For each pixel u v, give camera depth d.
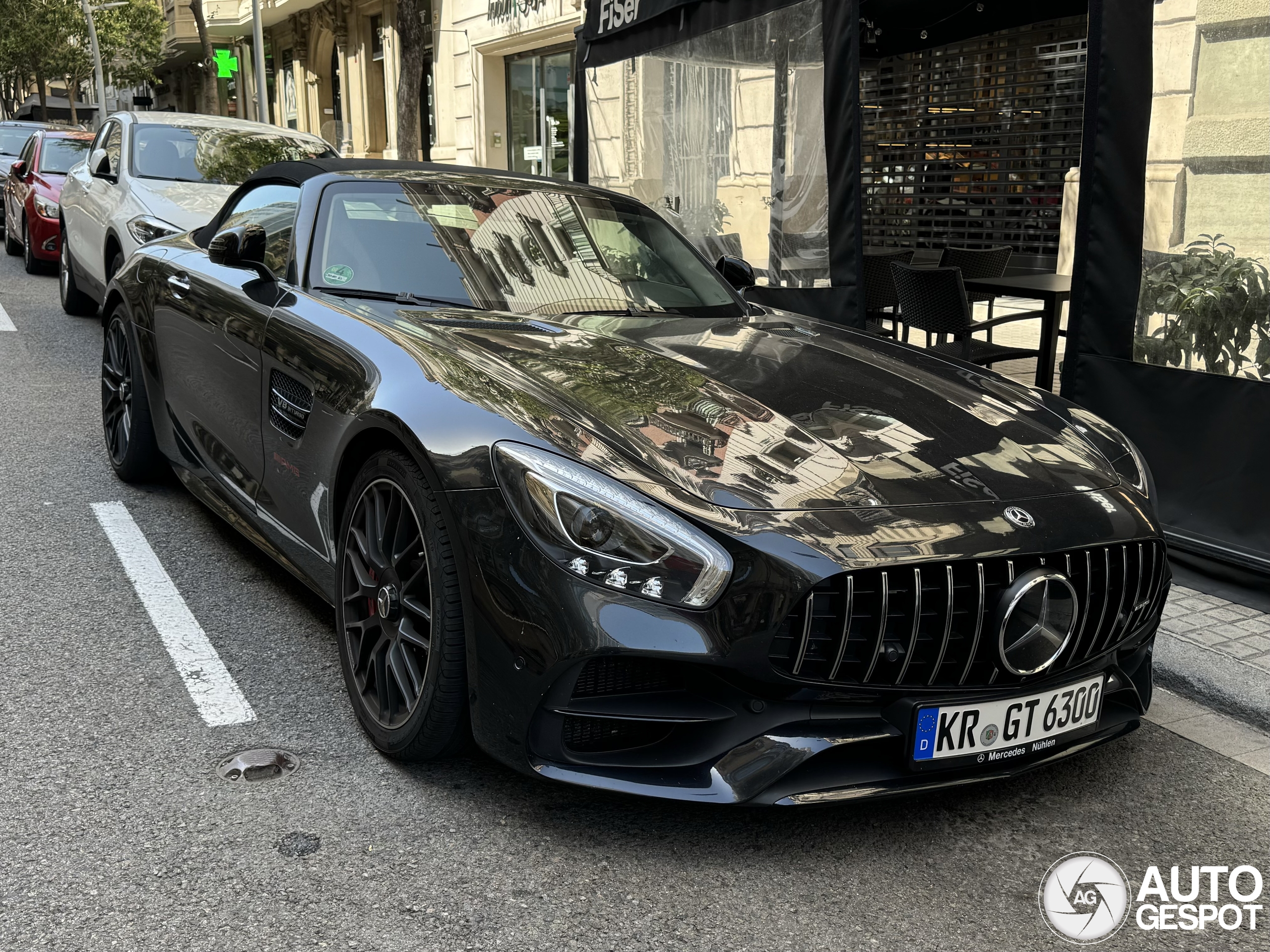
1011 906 2.22
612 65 7.98
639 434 2.40
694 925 2.10
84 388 6.54
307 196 3.62
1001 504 2.39
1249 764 2.90
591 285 3.52
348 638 2.75
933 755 2.29
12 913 2.01
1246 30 4.00
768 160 6.77
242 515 3.57
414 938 2.01
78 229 8.58
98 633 3.27
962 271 7.28
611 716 2.19
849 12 5.39
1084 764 2.86
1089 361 4.41
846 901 2.21
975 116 12.98
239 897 2.10
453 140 18.95
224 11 29.02
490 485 2.27
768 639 2.16
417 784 2.53
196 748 2.64
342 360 2.86
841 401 2.77
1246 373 3.96
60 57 35.06
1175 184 4.12
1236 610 3.84
